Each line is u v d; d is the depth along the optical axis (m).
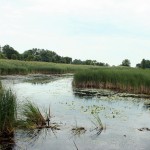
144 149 9.99
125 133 11.89
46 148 9.73
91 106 17.92
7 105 10.86
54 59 122.75
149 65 78.31
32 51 137.75
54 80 41.03
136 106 18.39
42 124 12.57
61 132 11.67
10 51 110.38
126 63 99.75
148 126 13.17
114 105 18.62
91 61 125.88
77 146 10.06
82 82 30.06
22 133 11.30
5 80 36.31
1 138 10.53
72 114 15.23
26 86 30.11
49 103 18.80
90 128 12.47
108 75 28.81
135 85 25.77
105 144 10.40
